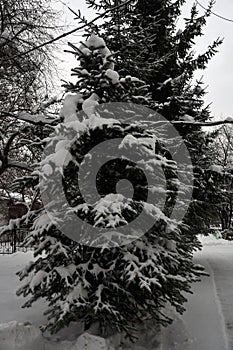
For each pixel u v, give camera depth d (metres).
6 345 4.55
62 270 5.02
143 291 5.22
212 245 27.03
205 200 10.12
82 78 5.85
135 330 5.22
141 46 7.12
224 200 11.22
